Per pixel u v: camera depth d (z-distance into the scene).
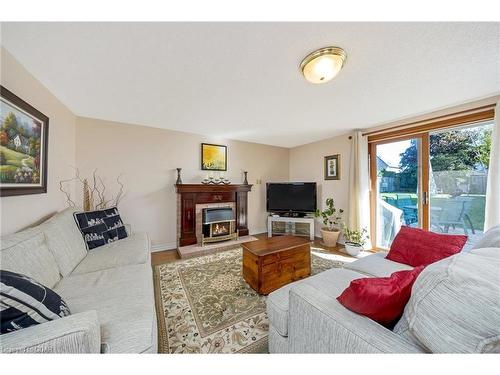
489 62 1.45
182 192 3.21
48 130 1.86
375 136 3.08
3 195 1.30
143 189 3.07
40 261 1.19
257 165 4.30
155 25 1.11
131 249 1.88
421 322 0.59
